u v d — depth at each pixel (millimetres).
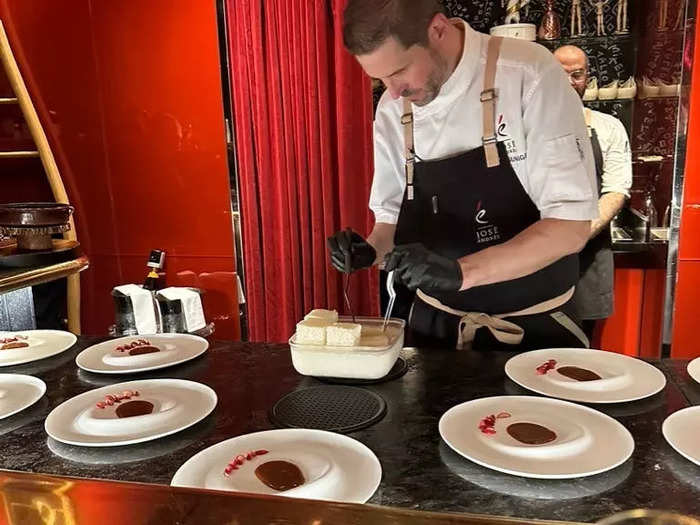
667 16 2621
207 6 2758
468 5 3203
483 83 1471
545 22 3049
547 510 830
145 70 2893
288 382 1297
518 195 1511
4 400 1237
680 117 2514
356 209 2824
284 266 2920
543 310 1603
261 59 2766
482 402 1124
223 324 3068
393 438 1042
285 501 753
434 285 1261
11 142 3086
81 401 1207
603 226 2711
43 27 2957
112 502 776
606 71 3150
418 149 1616
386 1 1230
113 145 3018
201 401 1190
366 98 2721
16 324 1928
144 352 1477
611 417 1073
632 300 3029
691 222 2592
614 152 2723
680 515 700
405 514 725
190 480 905
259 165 2871
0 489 807
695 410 1066
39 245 1745
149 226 3064
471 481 904
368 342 1279
